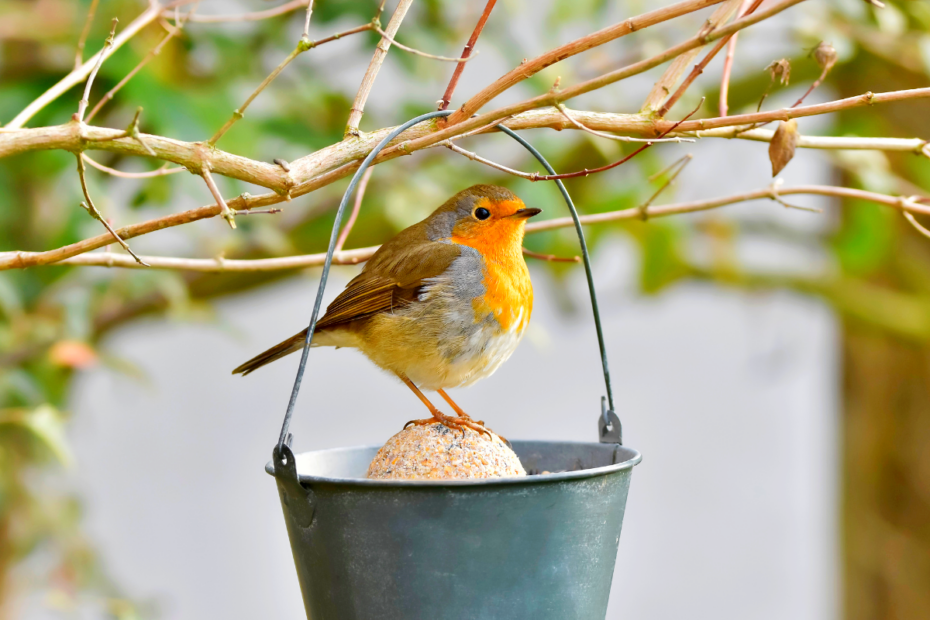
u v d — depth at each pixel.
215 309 10.95
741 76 10.38
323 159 5.18
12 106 8.09
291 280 10.70
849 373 13.69
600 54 9.37
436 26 9.48
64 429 9.46
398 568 4.98
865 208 11.13
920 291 12.43
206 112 7.89
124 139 4.83
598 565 5.35
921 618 13.03
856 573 13.48
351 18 9.25
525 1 9.51
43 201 9.67
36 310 9.31
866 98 5.14
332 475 6.17
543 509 5.04
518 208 6.98
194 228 9.17
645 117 5.45
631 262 13.47
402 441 5.83
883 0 9.31
